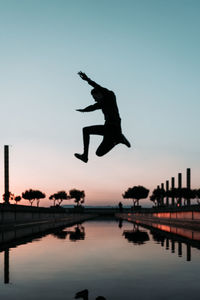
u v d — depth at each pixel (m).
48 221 37.16
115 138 5.39
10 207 22.67
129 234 17.97
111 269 7.54
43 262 8.53
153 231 20.55
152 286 5.90
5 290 5.64
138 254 9.94
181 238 15.23
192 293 5.41
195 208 22.53
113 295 5.30
